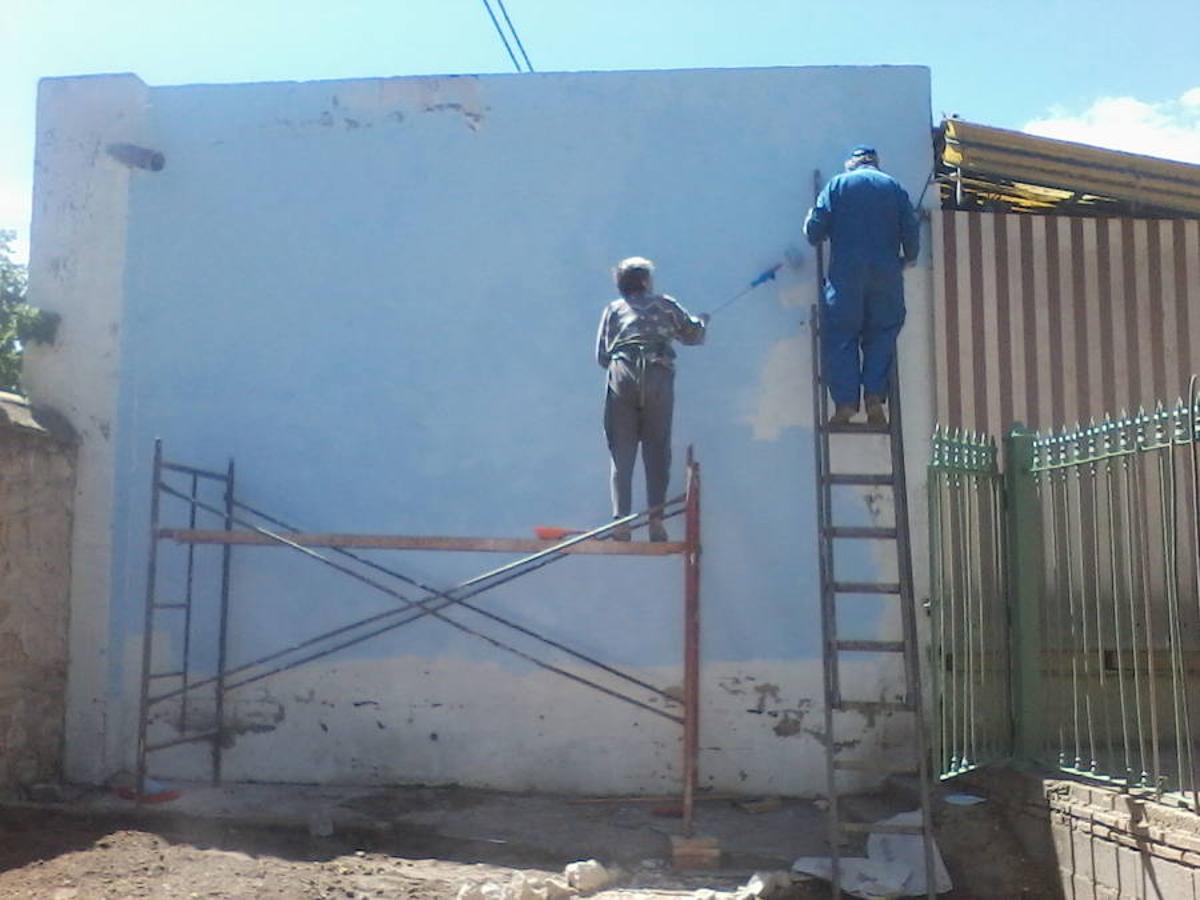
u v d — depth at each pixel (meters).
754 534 7.83
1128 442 6.11
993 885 6.35
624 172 8.13
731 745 7.74
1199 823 5.36
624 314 7.08
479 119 8.28
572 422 8.04
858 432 6.94
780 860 6.48
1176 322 7.93
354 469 8.17
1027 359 7.83
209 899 5.80
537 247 8.17
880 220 7.02
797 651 7.75
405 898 5.91
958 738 7.03
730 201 8.04
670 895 6.07
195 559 8.20
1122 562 7.21
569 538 7.08
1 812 7.09
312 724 8.02
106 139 8.53
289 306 8.32
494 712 7.90
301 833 6.99
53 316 8.40
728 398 7.91
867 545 7.75
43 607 7.85
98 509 8.25
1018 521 7.12
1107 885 5.89
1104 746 7.26
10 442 7.46
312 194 8.37
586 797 7.71
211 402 8.30
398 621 8.02
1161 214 8.04
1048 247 7.94
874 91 7.99
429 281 8.23
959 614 7.14
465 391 8.14
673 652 7.82
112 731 8.11
